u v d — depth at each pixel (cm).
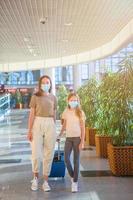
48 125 534
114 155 621
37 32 1119
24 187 562
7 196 517
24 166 716
